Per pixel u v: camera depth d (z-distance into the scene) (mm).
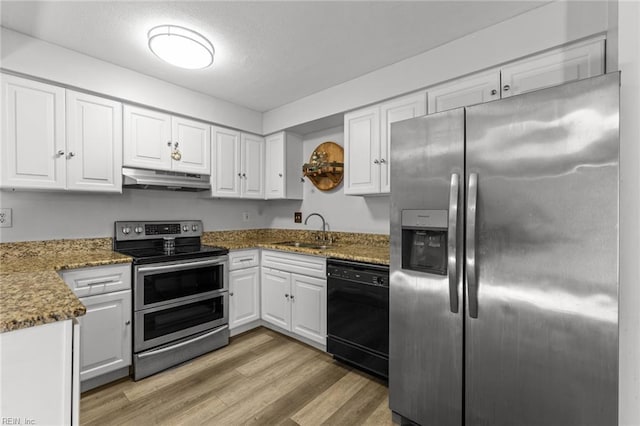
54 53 1992
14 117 1874
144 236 2715
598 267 1079
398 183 1645
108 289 2020
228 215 3451
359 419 1709
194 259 2445
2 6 1610
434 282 1508
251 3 1612
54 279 1394
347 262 2230
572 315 1129
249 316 2934
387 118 2346
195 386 2020
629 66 1058
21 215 2146
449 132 1442
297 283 2668
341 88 2619
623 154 1076
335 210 3184
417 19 1761
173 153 2641
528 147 1217
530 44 1686
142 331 2139
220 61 2232
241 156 3199
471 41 1899
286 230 3641
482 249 1331
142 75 2418
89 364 1938
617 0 1197
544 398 1192
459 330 1416
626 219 1073
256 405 1824
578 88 1109
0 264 1875
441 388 1484
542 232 1188
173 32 1798
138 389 1982
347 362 2340
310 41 1981
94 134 2199
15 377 903
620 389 1075
